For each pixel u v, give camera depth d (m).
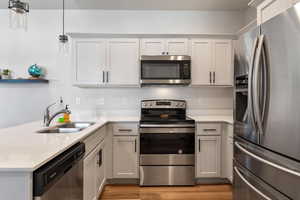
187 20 3.44
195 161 2.83
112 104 3.43
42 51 3.38
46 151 1.21
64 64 3.39
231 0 3.08
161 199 2.45
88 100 3.41
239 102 1.83
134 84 3.07
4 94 3.38
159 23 3.43
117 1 3.11
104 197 2.50
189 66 3.01
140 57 2.98
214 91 3.45
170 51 3.09
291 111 1.19
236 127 1.89
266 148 1.41
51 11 3.38
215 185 2.84
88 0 3.07
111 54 3.06
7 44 3.36
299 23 1.14
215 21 3.46
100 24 3.41
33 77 3.27
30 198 0.97
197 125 2.82
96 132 2.23
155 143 2.79
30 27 3.38
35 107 3.39
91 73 3.05
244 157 1.72
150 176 2.80
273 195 1.33
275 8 1.71
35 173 1.00
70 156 1.35
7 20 3.36
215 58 3.12
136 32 3.42
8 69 3.36
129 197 2.50
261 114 1.43
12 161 1.03
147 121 2.79
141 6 3.28
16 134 1.76
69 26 3.39
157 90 3.43
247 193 1.66
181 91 3.44
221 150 2.83
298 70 1.14
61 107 3.39
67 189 1.33
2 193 0.97
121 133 2.81
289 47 1.21
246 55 1.68
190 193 2.60
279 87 1.28
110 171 2.81
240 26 3.46
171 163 2.80
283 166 1.25
